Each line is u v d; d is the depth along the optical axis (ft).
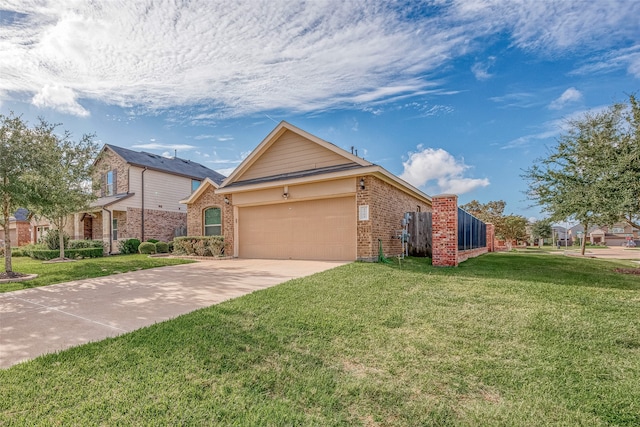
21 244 84.69
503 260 40.34
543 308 16.56
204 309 17.03
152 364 10.89
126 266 35.83
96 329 14.52
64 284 25.88
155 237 71.31
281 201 41.75
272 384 9.84
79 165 42.86
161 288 23.32
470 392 9.52
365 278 24.32
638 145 28.78
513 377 10.23
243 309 16.76
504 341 12.82
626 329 13.75
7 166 28.35
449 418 8.35
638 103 31.78
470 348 12.23
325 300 18.42
